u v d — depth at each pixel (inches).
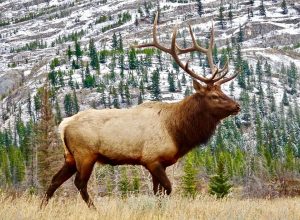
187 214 1204.5
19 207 1157.1
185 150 1528.1
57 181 1491.1
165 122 1503.4
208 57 1674.5
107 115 1492.4
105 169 3988.7
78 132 1466.5
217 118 1550.2
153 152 1478.8
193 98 1537.9
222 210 1256.2
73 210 1219.2
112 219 1112.2
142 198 1306.6
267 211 1349.7
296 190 3937.0
